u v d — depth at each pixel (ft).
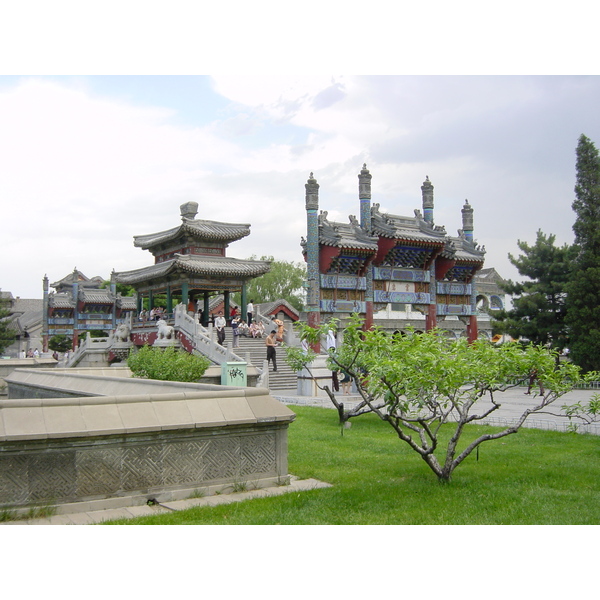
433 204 117.91
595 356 120.98
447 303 118.42
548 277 138.10
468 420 36.73
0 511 27.68
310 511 29.86
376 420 67.10
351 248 99.76
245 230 141.08
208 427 33.12
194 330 110.22
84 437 29.63
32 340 280.92
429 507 30.94
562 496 33.47
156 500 31.71
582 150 130.41
